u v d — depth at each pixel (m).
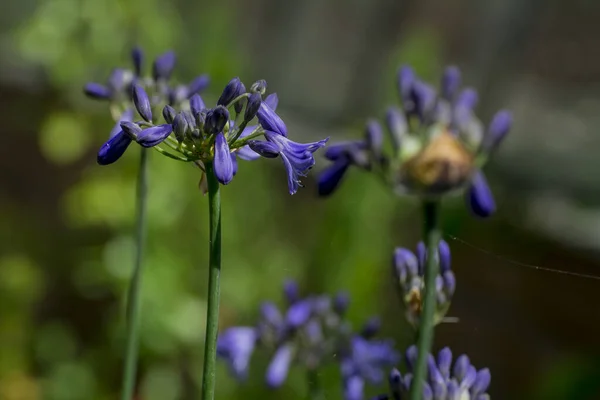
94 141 9.69
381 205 8.05
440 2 11.09
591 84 10.42
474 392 2.98
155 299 8.05
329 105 11.70
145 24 8.63
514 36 10.58
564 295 8.84
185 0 10.59
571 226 8.95
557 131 10.32
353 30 11.62
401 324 7.81
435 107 3.94
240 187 8.66
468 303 9.00
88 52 8.69
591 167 9.73
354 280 7.86
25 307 9.76
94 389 8.91
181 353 8.49
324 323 4.66
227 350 4.74
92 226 9.49
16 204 10.76
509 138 10.44
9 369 9.52
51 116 9.51
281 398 7.07
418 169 3.65
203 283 8.41
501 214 9.42
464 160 3.68
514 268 9.05
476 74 10.95
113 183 8.34
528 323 8.91
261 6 11.89
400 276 3.29
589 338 8.66
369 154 3.85
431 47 8.85
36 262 10.21
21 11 11.58
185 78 9.43
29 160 10.88
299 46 11.97
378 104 10.43
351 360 4.51
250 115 2.61
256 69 12.08
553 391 7.24
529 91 10.71
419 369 2.83
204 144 2.51
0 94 10.90
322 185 3.93
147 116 2.71
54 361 9.48
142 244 3.67
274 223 9.11
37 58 8.77
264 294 8.55
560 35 10.52
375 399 2.99
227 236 8.46
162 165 8.19
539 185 9.72
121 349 8.38
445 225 8.78
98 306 9.98
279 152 2.62
